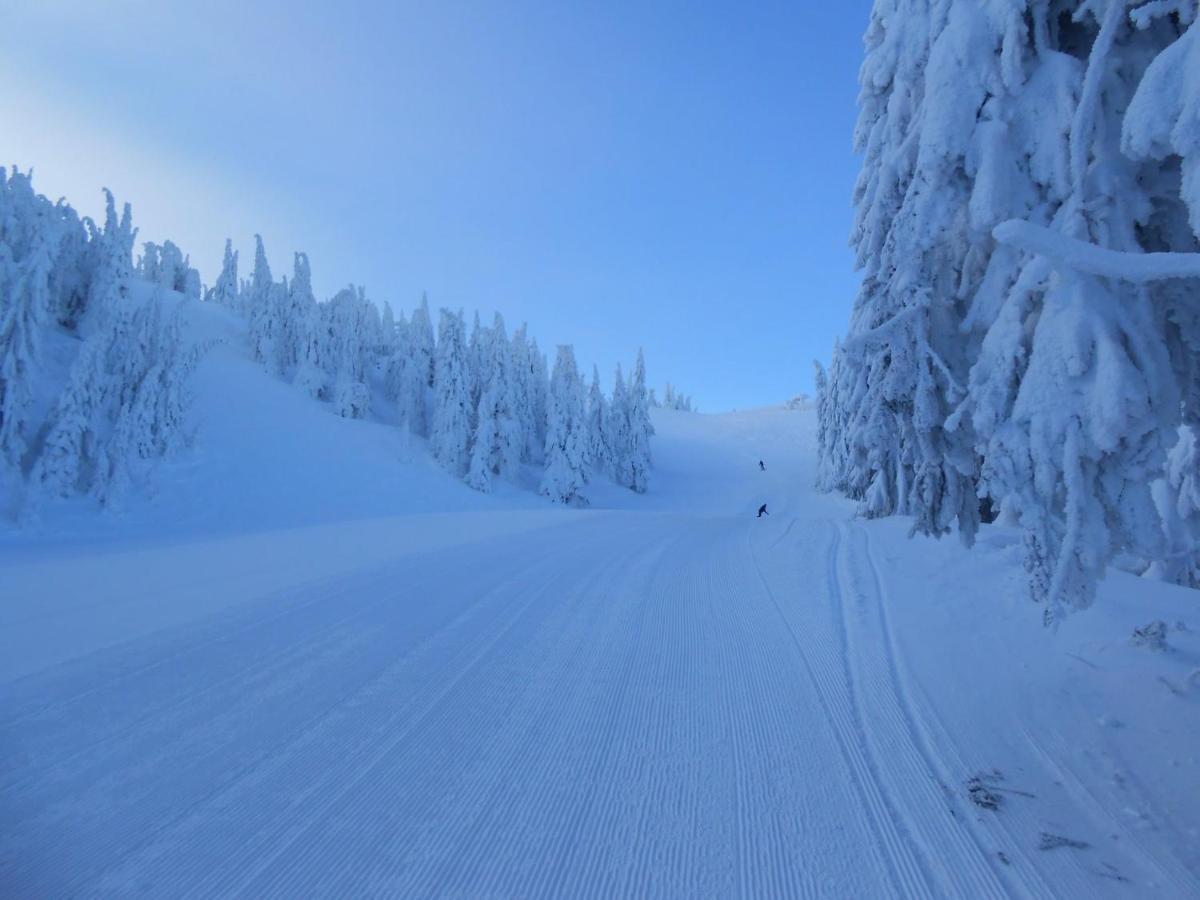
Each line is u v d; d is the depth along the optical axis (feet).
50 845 9.95
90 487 72.54
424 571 31.78
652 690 16.61
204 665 17.87
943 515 18.10
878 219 20.65
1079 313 12.11
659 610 24.47
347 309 165.07
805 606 24.31
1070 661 17.02
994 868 9.82
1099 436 11.51
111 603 24.75
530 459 174.09
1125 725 13.91
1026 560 12.54
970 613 21.25
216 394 115.96
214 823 10.65
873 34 23.17
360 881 9.35
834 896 9.20
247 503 87.40
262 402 124.88
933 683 16.61
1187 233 13.60
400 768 12.59
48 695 15.60
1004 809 11.35
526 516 69.62
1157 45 13.97
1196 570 29.58
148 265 208.03
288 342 159.02
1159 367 11.89
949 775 12.47
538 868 9.72
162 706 15.16
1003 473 13.01
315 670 17.67
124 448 74.33
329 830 10.55
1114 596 22.44
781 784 12.18
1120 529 11.80
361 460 120.67
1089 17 15.08
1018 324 13.55
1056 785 12.08
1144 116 10.61
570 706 15.62
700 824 10.92
